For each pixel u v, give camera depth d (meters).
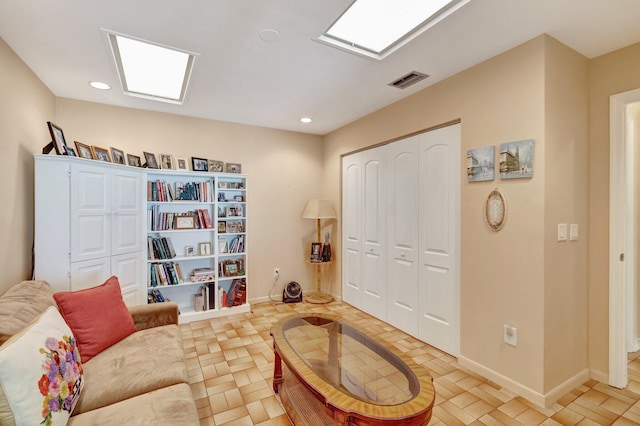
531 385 1.98
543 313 1.93
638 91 2.00
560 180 2.02
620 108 2.10
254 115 3.60
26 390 1.04
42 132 2.62
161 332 2.04
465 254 2.42
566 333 2.07
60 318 1.47
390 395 1.42
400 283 3.18
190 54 2.19
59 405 1.15
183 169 3.51
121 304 2.02
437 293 2.76
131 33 1.92
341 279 4.16
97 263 2.58
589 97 2.21
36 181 2.27
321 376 1.57
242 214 3.85
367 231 3.67
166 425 1.20
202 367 2.42
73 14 1.72
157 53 2.20
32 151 2.41
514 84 2.07
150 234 3.36
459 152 2.54
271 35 1.94
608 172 2.14
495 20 1.77
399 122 3.08
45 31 1.88
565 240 2.05
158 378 1.53
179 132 3.58
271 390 2.11
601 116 2.16
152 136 3.44
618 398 2.01
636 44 2.01
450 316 2.64
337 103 3.18
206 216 3.62
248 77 2.55
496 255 2.19
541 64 1.92
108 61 2.28
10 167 2.08
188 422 1.23
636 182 2.61
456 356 2.58
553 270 1.98
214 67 2.38
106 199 2.67
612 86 2.11
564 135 2.03
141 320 2.16
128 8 1.67
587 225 2.22
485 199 2.26
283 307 3.91
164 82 2.72
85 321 1.74
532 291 1.98
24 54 2.16
